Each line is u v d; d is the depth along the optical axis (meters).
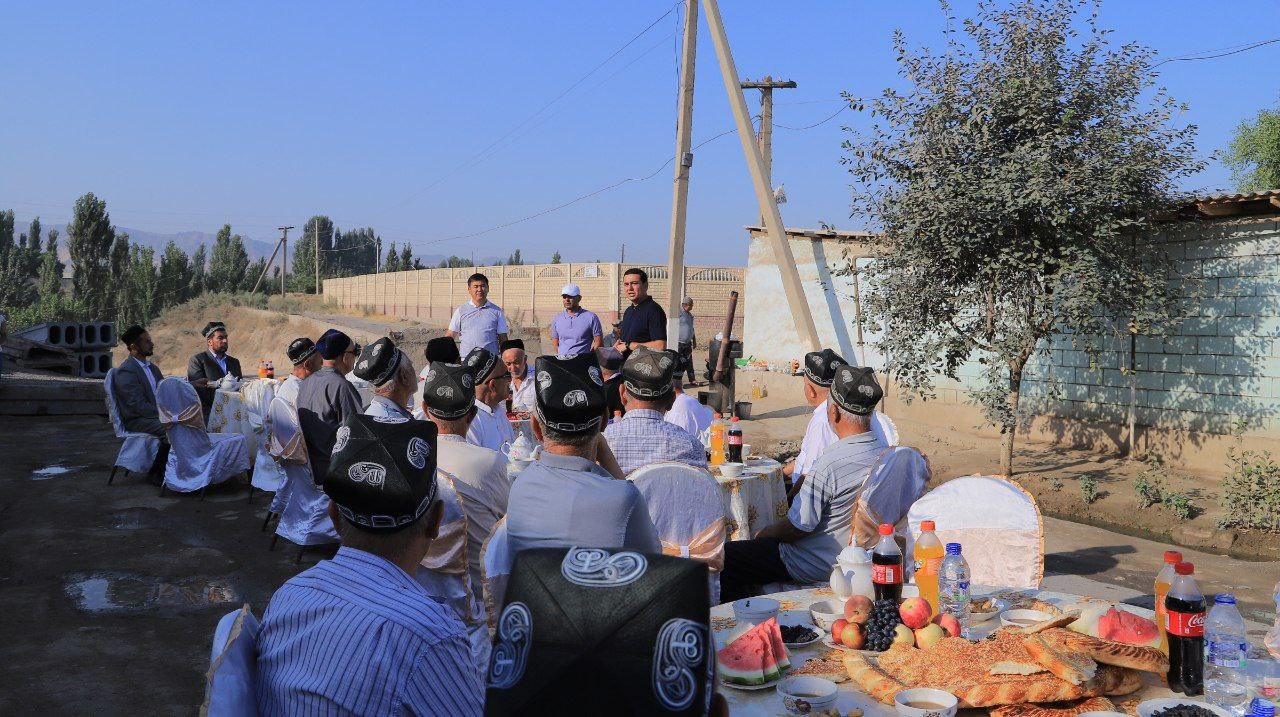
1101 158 8.45
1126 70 8.67
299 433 6.88
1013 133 9.19
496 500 3.74
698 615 1.20
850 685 2.37
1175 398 9.91
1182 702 2.20
